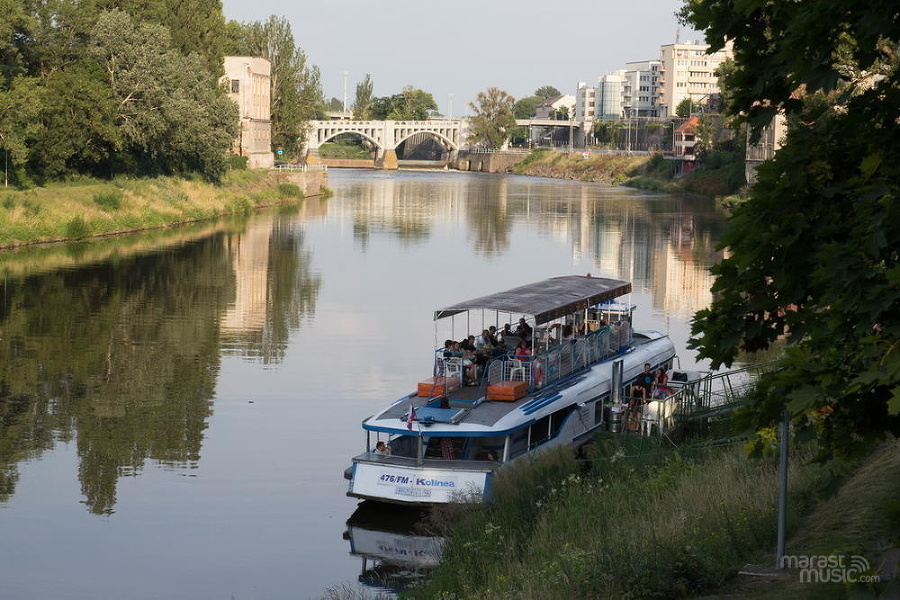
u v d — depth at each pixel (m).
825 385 9.73
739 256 10.80
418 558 20.98
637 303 51.53
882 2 9.52
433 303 51.09
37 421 29.75
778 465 19.48
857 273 9.67
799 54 10.29
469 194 142.12
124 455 27.03
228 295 52.19
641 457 23.95
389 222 94.69
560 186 171.38
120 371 35.88
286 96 153.38
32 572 20.05
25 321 43.88
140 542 21.61
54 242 70.00
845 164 10.96
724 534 15.61
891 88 10.55
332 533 22.36
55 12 82.56
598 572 14.69
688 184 149.62
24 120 71.06
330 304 50.34
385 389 34.34
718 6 11.08
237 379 35.16
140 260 63.72
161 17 109.06
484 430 23.53
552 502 20.44
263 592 19.34
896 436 10.38
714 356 11.26
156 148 90.44
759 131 10.98
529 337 29.30
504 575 16.48
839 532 15.00
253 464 26.53
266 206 110.06
